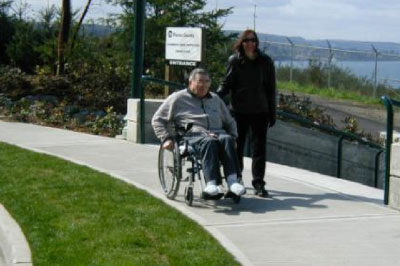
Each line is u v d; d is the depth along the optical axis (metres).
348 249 7.15
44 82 18.91
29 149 12.31
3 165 10.90
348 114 25.95
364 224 8.09
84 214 8.19
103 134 14.75
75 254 6.82
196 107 9.03
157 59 20.00
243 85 9.24
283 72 36.81
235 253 6.93
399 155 8.74
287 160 16.03
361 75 33.88
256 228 7.85
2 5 25.22
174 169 8.77
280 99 18.16
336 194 9.61
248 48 9.15
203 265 6.50
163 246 7.03
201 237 7.36
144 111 13.39
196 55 14.35
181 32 14.58
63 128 15.23
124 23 20.83
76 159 11.66
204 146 8.49
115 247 7.00
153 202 8.78
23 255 6.95
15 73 19.84
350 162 16.16
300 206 8.88
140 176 10.45
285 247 7.18
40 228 7.69
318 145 16.23
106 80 19.05
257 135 9.37
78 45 20.59
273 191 9.71
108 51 21.05
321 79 35.00
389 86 33.19
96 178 10.05
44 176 10.16
